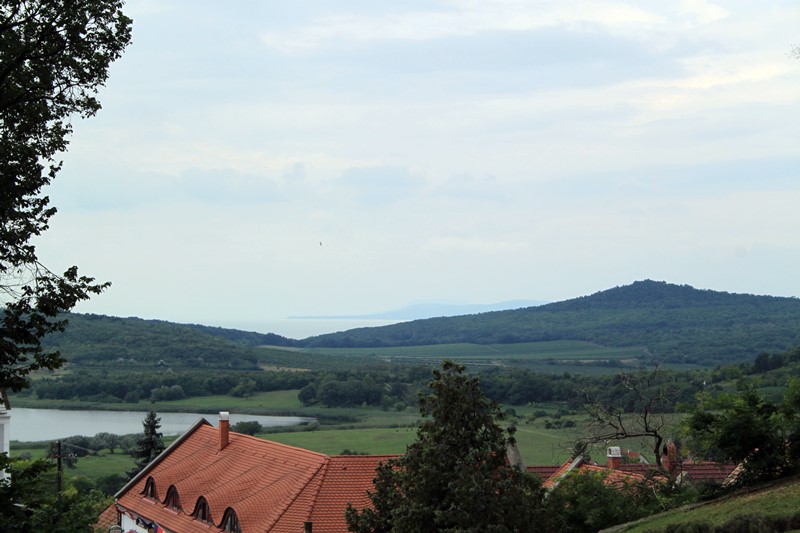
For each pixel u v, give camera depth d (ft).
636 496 105.60
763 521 64.90
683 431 94.53
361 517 82.23
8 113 72.08
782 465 88.53
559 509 84.84
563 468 149.59
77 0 71.41
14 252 70.23
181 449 168.25
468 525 72.08
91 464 268.00
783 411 89.81
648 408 115.34
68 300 70.28
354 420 369.09
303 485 122.21
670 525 72.95
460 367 80.18
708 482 98.37
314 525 114.62
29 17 71.67
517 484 78.07
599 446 122.93
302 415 389.60
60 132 74.28
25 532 62.54
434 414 78.79
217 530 127.03
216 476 143.54
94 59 73.67
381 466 84.33
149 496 158.30
